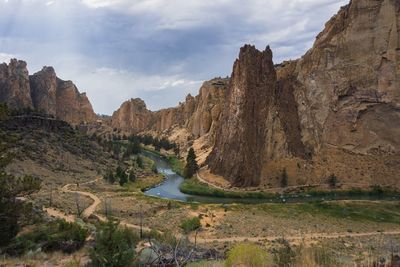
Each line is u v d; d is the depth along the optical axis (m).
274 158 193.75
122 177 159.25
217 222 96.06
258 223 97.12
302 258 12.77
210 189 164.62
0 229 30.47
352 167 190.38
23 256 26.77
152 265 15.42
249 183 176.88
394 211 121.19
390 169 186.12
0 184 31.20
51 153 181.88
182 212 107.69
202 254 20.17
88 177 164.75
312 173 185.38
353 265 12.33
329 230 93.38
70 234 31.92
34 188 33.34
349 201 129.75
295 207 121.38
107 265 15.39
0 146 32.47
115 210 102.00
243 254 14.48
